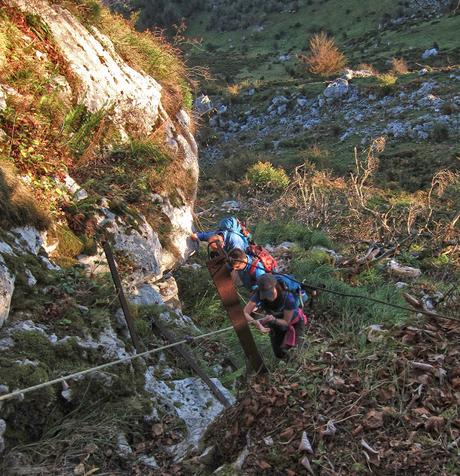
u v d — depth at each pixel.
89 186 6.64
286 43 73.19
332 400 3.77
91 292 5.49
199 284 7.83
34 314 4.92
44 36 7.33
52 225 5.84
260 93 40.75
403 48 57.00
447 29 58.69
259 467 3.47
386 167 24.64
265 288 5.30
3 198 5.38
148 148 7.62
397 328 4.36
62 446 4.23
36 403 4.25
